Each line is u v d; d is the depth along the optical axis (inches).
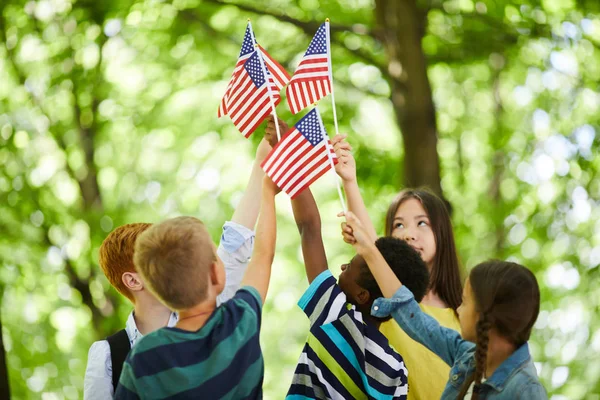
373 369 157.5
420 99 408.2
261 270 146.6
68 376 546.6
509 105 563.2
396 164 506.9
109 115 527.8
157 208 564.7
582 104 504.4
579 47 462.6
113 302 514.6
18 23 480.4
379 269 154.6
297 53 475.2
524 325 141.3
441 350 150.5
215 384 132.0
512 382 140.0
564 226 514.0
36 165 532.1
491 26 439.8
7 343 536.7
